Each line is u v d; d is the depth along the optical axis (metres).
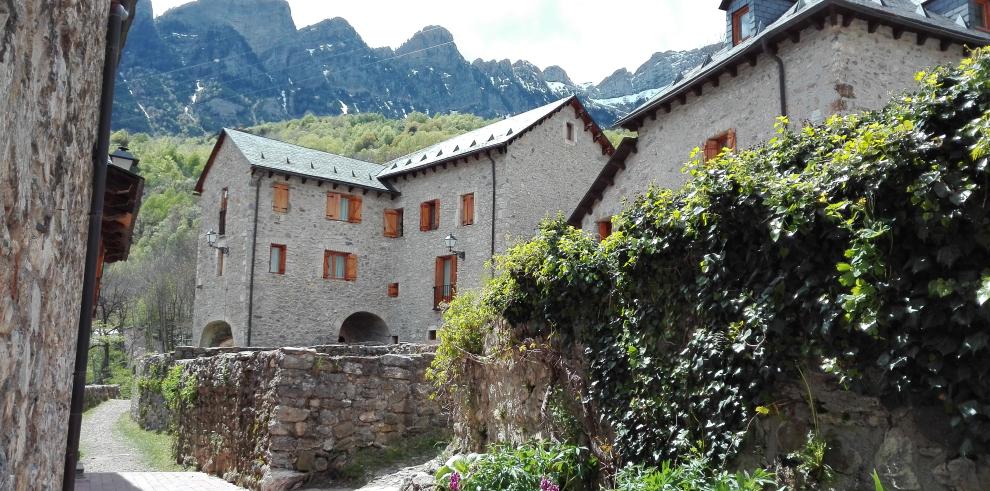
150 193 62.12
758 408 4.00
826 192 3.71
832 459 3.72
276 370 9.55
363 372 10.05
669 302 4.88
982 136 3.18
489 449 6.45
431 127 72.62
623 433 5.06
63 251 2.84
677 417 4.61
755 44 10.93
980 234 3.15
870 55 10.13
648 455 4.85
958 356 3.14
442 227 21.59
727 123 11.84
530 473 5.36
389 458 9.70
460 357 8.19
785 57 10.84
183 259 41.16
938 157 3.33
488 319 7.68
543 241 6.52
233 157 22.30
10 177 1.89
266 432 9.34
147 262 46.34
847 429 3.71
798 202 3.83
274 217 21.36
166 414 15.02
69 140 2.82
